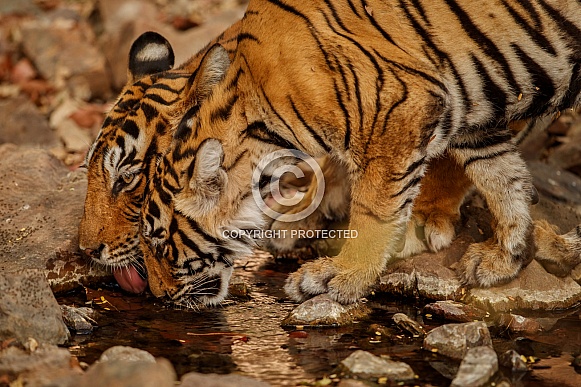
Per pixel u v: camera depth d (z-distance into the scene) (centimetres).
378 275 1009
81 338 929
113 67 1852
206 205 978
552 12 978
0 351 834
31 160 1266
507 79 998
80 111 1742
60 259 1070
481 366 818
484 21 977
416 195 991
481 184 1047
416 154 967
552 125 1483
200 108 988
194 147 973
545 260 1056
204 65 988
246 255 1023
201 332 947
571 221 1196
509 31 980
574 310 1023
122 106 1072
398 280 1058
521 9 976
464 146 1045
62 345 905
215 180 966
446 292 1032
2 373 782
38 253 1066
